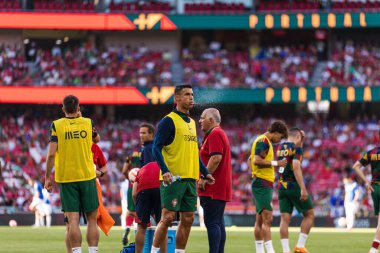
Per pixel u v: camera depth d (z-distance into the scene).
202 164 14.38
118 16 58.06
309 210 18.25
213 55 60.88
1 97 55.41
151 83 58.25
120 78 58.47
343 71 58.53
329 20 57.12
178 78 59.00
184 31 62.53
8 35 61.09
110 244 23.22
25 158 52.38
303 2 59.91
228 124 57.22
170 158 13.88
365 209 44.81
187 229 14.06
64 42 62.03
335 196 45.16
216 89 55.97
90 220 14.09
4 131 55.19
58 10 59.09
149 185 15.05
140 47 61.72
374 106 58.97
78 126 14.04
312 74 59.22
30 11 57.84
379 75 58.00
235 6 59.91
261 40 62.47
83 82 57.69
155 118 60.44
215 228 14.85
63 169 13.88
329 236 29.55
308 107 59.78
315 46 61.62
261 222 18.14
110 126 57.31
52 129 13.96
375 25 56.97
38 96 55.75
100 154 15.68
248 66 59.47
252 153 18.11
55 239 26.03
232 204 48.16
